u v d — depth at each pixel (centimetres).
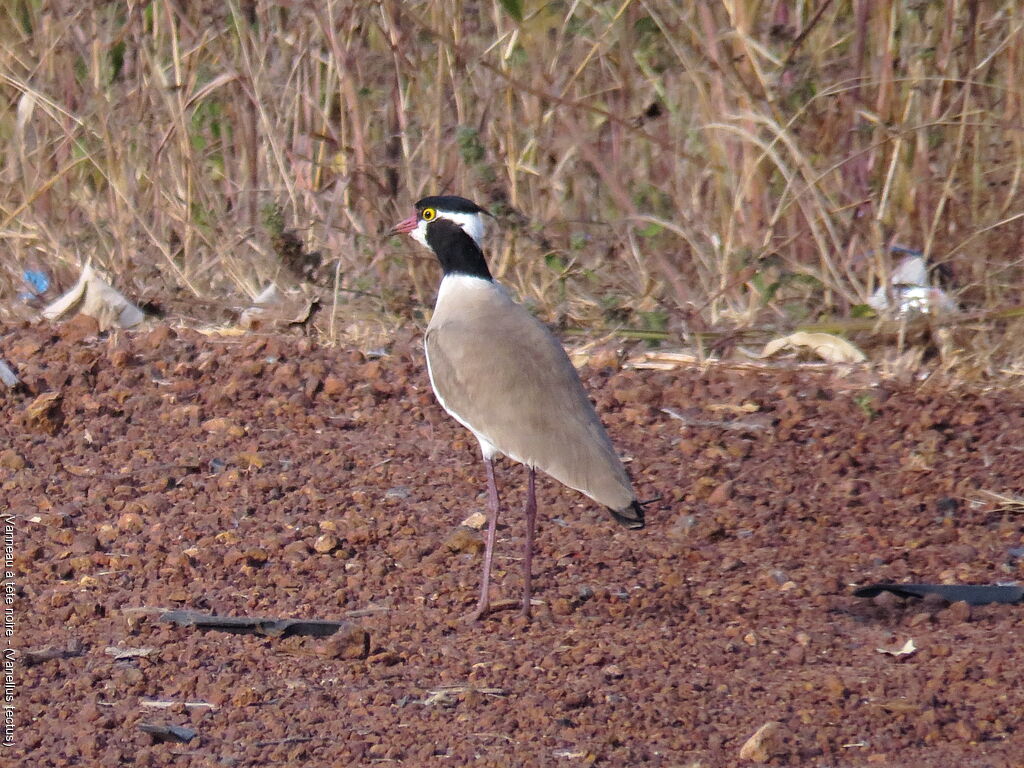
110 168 1539
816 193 1372
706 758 729
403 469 1150
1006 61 1460
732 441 1197
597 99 1598
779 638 885
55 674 826
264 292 1494
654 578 984
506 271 1480
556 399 927
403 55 1502
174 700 797
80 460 1155
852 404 1253
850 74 1481
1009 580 977
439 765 717
